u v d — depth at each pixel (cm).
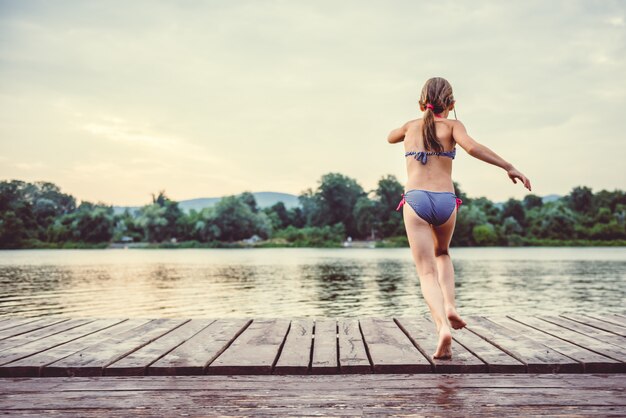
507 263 3766
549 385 303
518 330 458
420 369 332
